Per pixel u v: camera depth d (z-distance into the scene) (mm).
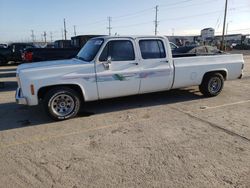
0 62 19906
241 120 5609
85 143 4523
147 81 6430
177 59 6801
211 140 4570
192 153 4078
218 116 5898
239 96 7820
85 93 5797
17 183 3348
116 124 5457
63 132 5051
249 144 4395
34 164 3818
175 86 6926
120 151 4191
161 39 6547
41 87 5391
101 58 5859
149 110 6430
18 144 4523
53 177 3467
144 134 4887
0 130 5207
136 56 6219
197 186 3209
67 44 23984
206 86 7438
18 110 6574
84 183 3316
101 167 3701
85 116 5996
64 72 5527
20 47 20438
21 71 5336
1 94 8578
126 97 7625
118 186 3234
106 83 5949
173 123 5473
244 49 51875
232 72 7750
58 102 5617
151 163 3785
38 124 5512
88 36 16375
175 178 3387
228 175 3441
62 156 4055
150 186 3223
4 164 3830
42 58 12266
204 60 7230
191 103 7047
